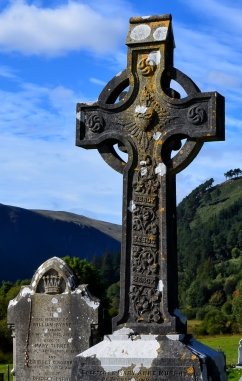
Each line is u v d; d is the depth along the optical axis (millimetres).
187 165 9992
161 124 9977
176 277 10086
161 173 9938
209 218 162750
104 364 9516
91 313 17203
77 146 10359
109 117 10234
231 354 49906
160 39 9945
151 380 9320
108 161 10258
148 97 10031
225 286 113875
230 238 139875
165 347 9430
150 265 9828
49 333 17516
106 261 116625
